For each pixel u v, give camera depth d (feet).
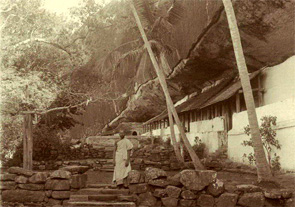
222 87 77.77
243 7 55.67
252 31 58.75
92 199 27.76
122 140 30.76
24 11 69.92
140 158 62.23
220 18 62.75
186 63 85.71
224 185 25.62
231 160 59.31
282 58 59.72
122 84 103.86
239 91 59.67
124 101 167.94
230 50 69.51
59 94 76.59
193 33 73.77
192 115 97.04
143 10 64.13
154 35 65.87
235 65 74.02
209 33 68.54
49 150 67.10
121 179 29.76
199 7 68.85
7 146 62.18
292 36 55.67
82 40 79.15
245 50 63.93
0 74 60.54
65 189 28.71
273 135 44.14
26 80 62.49
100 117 169.58
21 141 62.39
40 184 29.04
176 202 25.96
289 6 52.39
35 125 73.77
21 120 63.26
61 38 74.54
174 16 63.16
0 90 59.82
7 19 64.85
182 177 26.14
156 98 134.72
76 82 80.02
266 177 30.60
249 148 52.06
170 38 80.48
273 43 58.54
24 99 62.85
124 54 67.92
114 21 75.72
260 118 50.24
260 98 62.44
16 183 29.25
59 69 77.97
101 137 91.50
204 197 25.50
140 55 68.13
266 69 61.93
